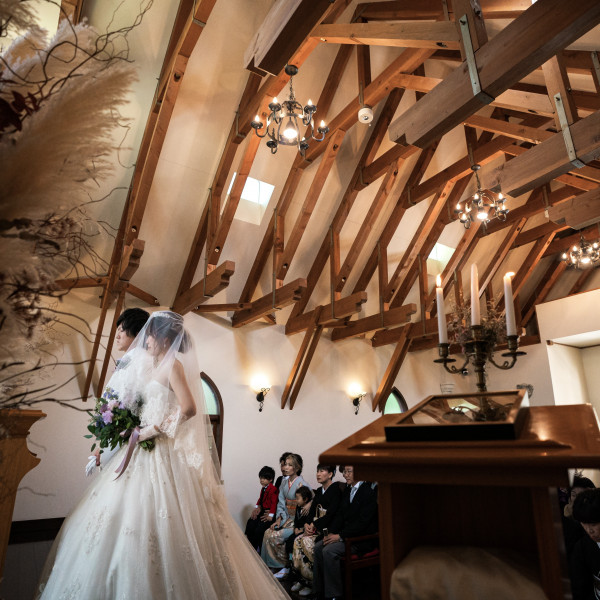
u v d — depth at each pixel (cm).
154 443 210
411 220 846
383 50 643
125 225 541
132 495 195
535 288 1091
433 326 802
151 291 665
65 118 69
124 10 474
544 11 222
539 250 980
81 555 182
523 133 550
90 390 569
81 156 73
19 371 75
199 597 180
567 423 79
